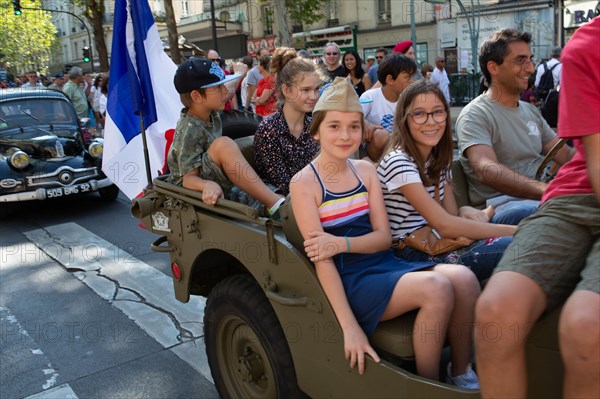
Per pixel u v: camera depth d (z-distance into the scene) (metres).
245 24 23.55
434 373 1.95
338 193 2.24
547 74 10.05
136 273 5.17
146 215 2.95
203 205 2.60
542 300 1.65
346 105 2.15
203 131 2.98
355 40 21.97
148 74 3.77
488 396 1.67
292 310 2.23
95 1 21.72
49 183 7.38
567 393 1.53
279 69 4.02
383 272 2.13
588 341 1.44
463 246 2.32
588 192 1.78
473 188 3.07
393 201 2.49
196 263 2.83
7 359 3.69
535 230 1.79
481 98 3.08
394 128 2.58
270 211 2.82
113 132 3.86
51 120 8.58
